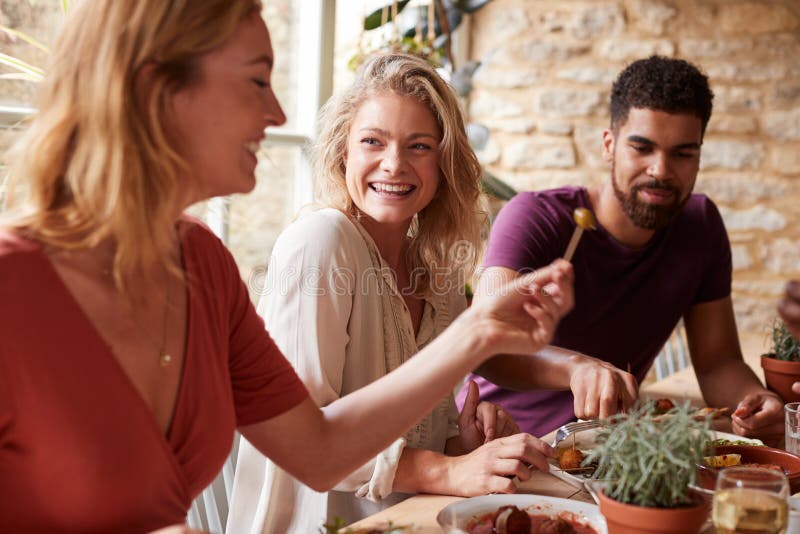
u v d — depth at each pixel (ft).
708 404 7.18
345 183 5.62
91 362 3.00
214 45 3.14
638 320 7.43
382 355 5.32
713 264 7.58
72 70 3.05
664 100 6.70
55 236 3.02
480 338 3.80
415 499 4.52
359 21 12.85
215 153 3.27
